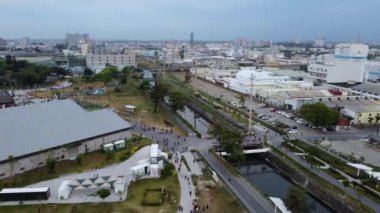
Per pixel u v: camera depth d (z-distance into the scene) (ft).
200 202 311.88
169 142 483.10
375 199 323.16
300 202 285.02
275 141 500.33
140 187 338.75
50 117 458.50
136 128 546.67
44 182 346.74
